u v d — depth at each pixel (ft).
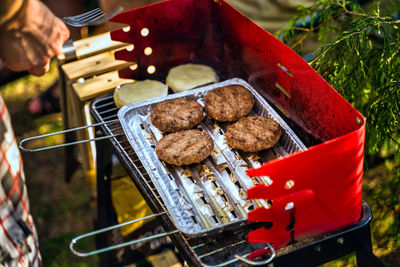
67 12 6.68
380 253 5.42
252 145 4.44
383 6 5.21
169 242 5.58
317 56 4.61
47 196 6.61
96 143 4.93
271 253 3.94
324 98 4.27
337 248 4.09
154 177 4.26
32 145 7.12
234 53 5.16
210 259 3.94
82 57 5.07
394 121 4.39
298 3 6.01
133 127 4.72
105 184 5.14
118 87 5.03
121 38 5.08
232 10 4.95
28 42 4.26
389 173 5.80
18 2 4.09
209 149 4.45
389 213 5.21
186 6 5.10
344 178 3.88
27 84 7.89
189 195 4.29
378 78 4.50
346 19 5.08
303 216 3.92
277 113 4.81
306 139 4.62
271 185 3.77
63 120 5.78
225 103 4.75
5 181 3.91
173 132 4.68
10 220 3.97
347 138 3.76
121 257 5.46
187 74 5.17
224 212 4.19
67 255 6.02
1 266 3.95
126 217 5.46
